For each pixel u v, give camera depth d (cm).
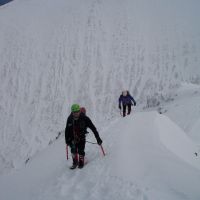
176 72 3791
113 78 3844
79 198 413
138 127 841
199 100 1958
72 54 4497
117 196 374
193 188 358
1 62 4716
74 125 586
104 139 840
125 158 521
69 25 5394
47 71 4256
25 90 3916
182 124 1631
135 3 5781
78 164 605
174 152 621
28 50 4922
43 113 3356
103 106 3259
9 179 844
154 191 363
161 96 2888
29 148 2666
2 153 2684
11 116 3403
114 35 4875
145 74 3869
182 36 4597
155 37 4712
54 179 575
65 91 3688
